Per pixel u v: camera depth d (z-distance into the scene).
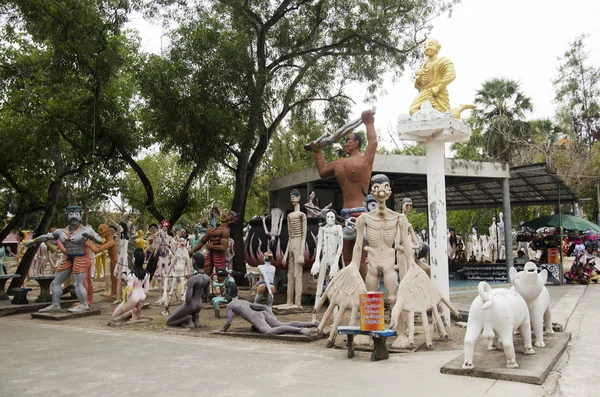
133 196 23.75
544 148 32.31
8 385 5.38
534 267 6.38
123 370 6.01
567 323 9.12
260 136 19.31
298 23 18.47
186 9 16.73
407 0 17.25
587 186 31.75
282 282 14.93
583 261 18.44
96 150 18.00
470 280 20.11
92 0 15.21
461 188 21.59
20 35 17.45
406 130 8.93
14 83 17.34
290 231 11.67
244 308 8.82
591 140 35.94
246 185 20.02
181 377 5.62
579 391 4.84
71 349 7.46
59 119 16.59
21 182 19.06
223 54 15.77
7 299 15.16
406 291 7.36
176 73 15.63
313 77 19.05
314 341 7.98
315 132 23.31
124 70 19.06
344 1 17.33
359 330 6.45
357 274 7.54
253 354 6.92
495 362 5.79
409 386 5.07
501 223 24.31
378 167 15.58
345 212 10.64
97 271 23.17
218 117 15.70
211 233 14.41
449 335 8.26
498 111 34.94
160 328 9.70
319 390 4.98
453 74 9.07
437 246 8.93
